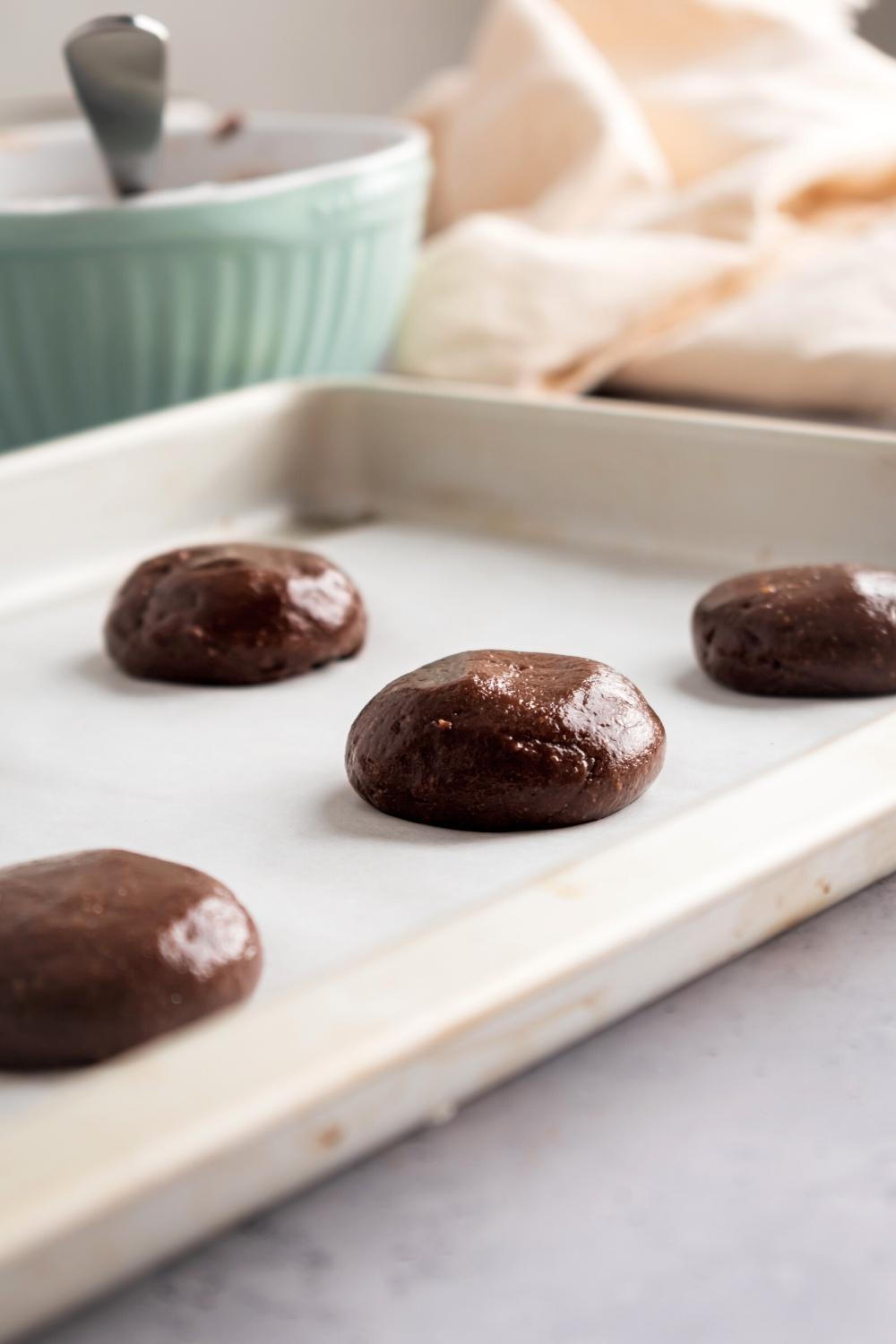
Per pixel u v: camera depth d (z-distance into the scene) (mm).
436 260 665
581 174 702
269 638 466
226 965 366
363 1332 317
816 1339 314
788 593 449
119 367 567
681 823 373
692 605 494
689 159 731
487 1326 318
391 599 504
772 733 434
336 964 376
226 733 449
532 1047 348
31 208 541
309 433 566
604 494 530
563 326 638
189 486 546
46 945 362
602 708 412
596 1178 343
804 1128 349
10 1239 283
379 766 414
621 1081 356
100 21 540
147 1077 323
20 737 450
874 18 1130
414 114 786
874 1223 337
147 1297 326
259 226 561
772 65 745
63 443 527
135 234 546
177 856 406
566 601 499
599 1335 316
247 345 581
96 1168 297
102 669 480
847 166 697
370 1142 336
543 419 535
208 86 1073
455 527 550
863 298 619
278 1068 326
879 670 444
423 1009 338
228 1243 336
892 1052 360
